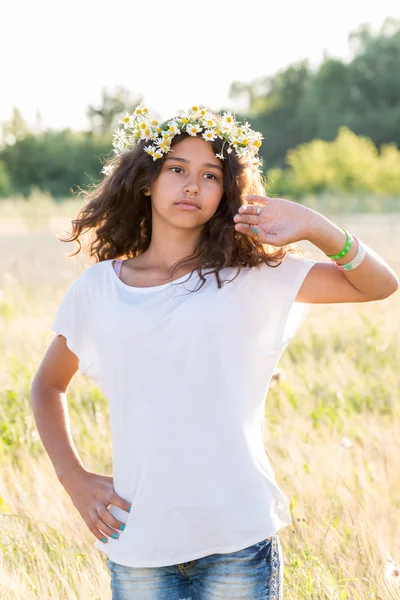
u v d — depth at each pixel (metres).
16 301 11.77
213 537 2.54
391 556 4.06
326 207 41.19
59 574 3.76
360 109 79.00
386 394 7.12
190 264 2.76
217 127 2.79
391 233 24.97
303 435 5.75
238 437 2.58
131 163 2.91
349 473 4.93
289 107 84.25
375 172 49.81
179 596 2.61
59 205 35.44
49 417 2.89
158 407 2.58
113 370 2.66
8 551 4.01
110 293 2.72
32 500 4.66
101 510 2.66
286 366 7.73
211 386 2.57
